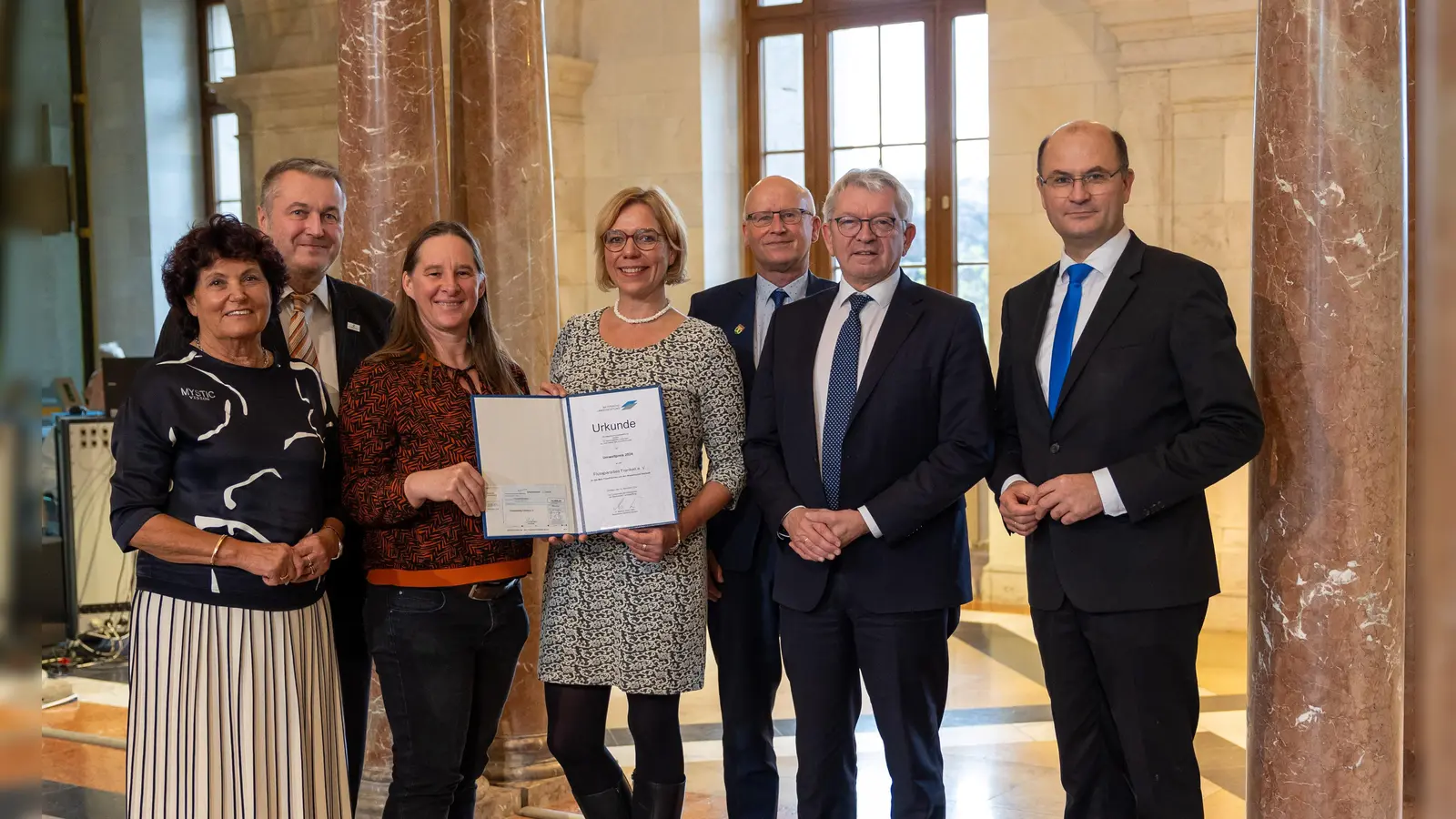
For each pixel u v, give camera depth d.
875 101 7.59
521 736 3.88
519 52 3.95
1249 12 6.04
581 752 2.76
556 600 2.77
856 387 2.82
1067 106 6.67
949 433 2.73
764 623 3.15
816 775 2.81
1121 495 2.42
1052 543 2.61
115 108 9.57
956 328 2.77
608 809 2.79
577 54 7.73
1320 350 2.59
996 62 6.82
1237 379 2.40
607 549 2.72
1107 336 2.54
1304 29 2.58
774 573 3.18
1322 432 2.59
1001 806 3.84
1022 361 2.69
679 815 2.78
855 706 2.93
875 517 2.68
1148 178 6.42
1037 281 2.75
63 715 5.20
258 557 2.28
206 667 2.26
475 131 3.95
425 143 3.55
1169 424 2.51
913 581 2.74
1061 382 2.61
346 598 2.77
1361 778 2.59
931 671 2.78
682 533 2.71
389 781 3.53
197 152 9.79
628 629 2.71
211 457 2.29
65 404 8.32
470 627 2.55
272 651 2.33
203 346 2.37
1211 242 6.32
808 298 2.98
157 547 2.23
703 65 7.47
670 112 7.53
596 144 7.77
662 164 7.60
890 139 7.57
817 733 2.82
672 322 2.88
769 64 7.83
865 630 2.77
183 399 2.28
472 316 2.72
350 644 2.80
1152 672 2.49
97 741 4.78
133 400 2.28
